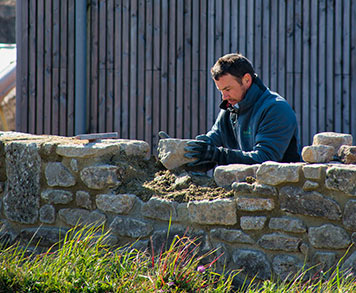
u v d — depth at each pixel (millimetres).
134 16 26359
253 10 25766
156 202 13328
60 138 16203
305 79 25812
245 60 14305
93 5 26641
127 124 26766
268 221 12266
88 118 27062
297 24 25688
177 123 26375
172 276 11555
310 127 25922
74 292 11203
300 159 14930
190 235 12961
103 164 14125
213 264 12695
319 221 11797
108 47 26688
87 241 13000
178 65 26219
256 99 14336
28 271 11922
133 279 11516
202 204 12766
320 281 11219
